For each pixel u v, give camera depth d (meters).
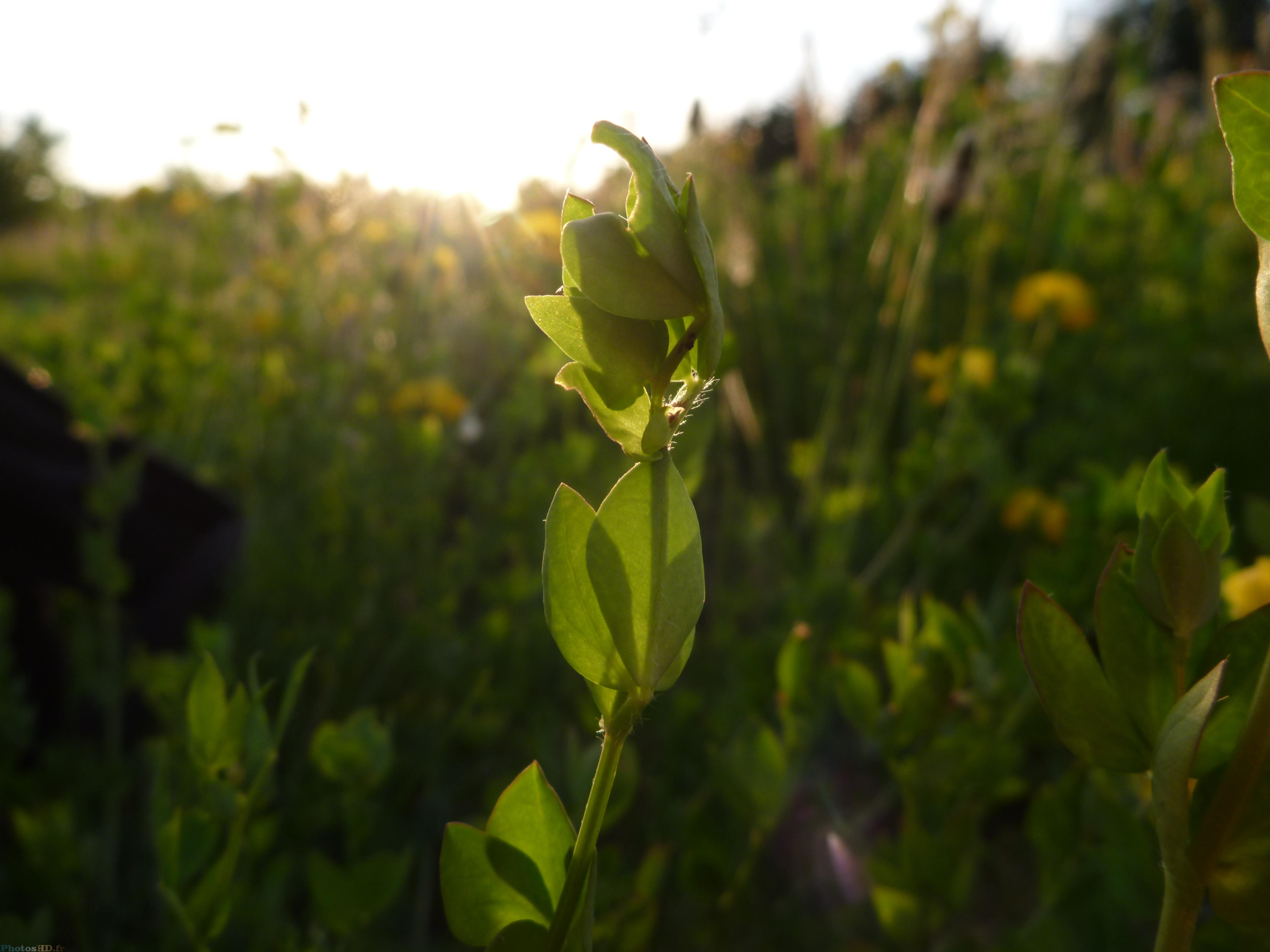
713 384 0.06
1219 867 0.06
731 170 0.49
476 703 0.23
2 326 0.54
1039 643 0.07
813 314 0.49
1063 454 0.36
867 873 0.17
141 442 0.34
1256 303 0.05
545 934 0.07
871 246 0.52
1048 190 0.48
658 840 0.20
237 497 0.38
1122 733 0.07
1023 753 0.14
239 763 0.09
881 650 0.21
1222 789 0.06
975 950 0.14
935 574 0.31
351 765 0.12
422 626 0.24
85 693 0.26
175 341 0.42
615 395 0.06
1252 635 0.07
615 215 0.05
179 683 0.15
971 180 0.34
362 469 0.32
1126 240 0.50
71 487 0.27
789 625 0.23
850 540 0.28
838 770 0.21
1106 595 0.07
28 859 0.16
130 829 0.23
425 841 0.21
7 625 0.26
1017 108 0.48
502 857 0.07
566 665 0.26
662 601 0.06
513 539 0.29
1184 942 0.06
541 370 0.33
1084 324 0.41
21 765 0.25
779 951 0.18
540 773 0.07
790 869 0.20
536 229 0.32
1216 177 0.54
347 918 0.11
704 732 0.22
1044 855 0.12
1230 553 0.30
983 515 0.29
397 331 0.37
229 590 0.30
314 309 0.42
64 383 0.40
